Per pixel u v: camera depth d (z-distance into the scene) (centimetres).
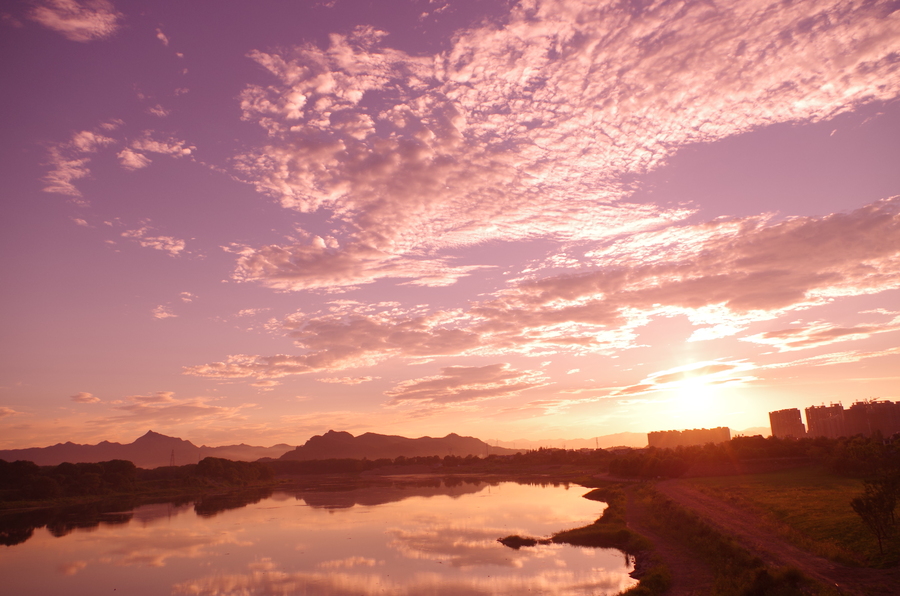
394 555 7000
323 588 5528
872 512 4266
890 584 3547
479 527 9106
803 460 13938
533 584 5319
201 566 6838
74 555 7938
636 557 6156
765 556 4619
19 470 17588
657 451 19212
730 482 11700
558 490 16562
